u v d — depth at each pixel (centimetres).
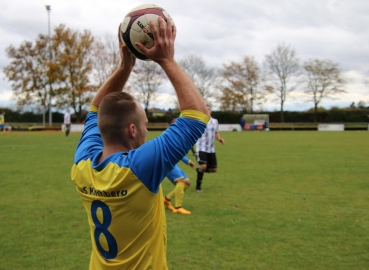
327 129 4488
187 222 571
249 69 5784
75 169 181
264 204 686
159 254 175
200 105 166
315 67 5644
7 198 733
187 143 163
